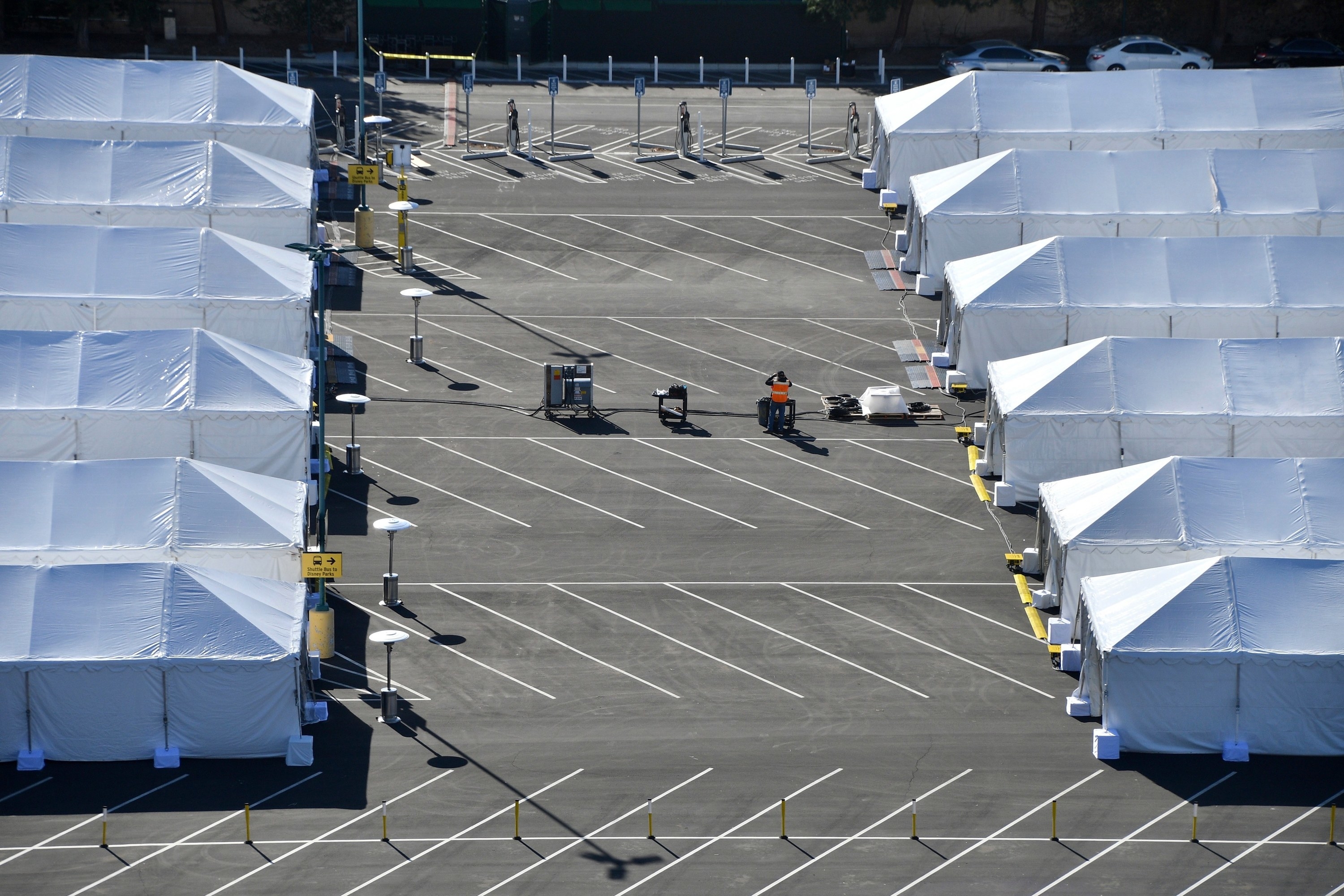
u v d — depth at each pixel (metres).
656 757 150.88
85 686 147.62
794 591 179.75
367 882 133.25
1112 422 197.12
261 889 131.88
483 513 194.75
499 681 162.38
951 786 147.12
